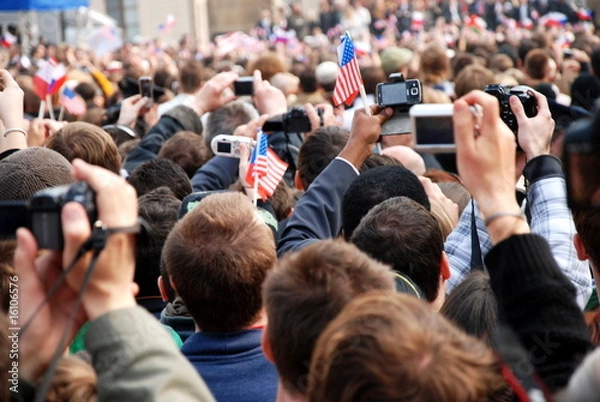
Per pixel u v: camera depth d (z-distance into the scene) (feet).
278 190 18.95
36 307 8.06
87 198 7.81
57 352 7.64
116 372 7.63
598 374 6.95
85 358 10.30
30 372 8.16
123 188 7.88
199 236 11.19
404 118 14.94
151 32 143.74
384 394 6.96
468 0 129.80
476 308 10.80
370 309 7.45
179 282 11.20
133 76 46.88
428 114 10.42
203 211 11.52
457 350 7.19
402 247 12.48
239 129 22.44
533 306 8.50
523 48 47.44
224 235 11.23
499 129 8.70
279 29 123.03
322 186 14.69
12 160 13.34
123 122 27.53
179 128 24.79
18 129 16.87
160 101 37.96
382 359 7.03
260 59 37.45
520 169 13.92
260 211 15.88
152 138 24.53
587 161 7.26
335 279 9.07
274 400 10.88
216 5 155.12
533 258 8.55
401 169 14.99
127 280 7.91
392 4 132.87
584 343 8.42
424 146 10.45
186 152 22.35
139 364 7.65
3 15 92.63
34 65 62.69
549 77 37.78
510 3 125.90
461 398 6.97
